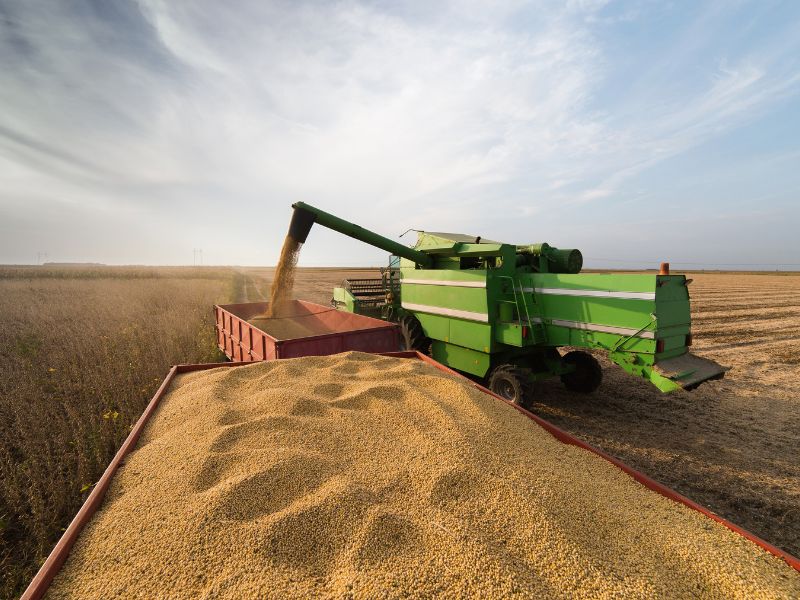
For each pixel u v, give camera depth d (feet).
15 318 34.09
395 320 24.22
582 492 6.66
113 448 12.55
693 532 5.96
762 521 10.43
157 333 26.91
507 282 17.33
